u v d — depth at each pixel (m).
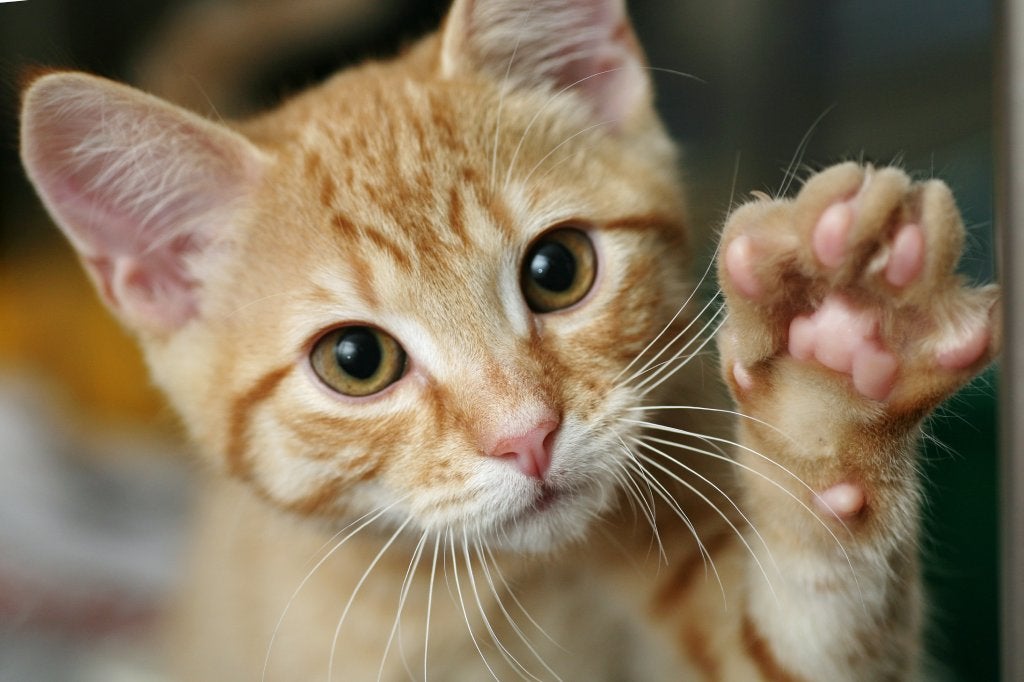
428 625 0.25
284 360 0.24
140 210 0.26
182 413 0.26
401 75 0.27
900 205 0.19
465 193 0.24
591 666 0.28
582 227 0.25
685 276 0.26
